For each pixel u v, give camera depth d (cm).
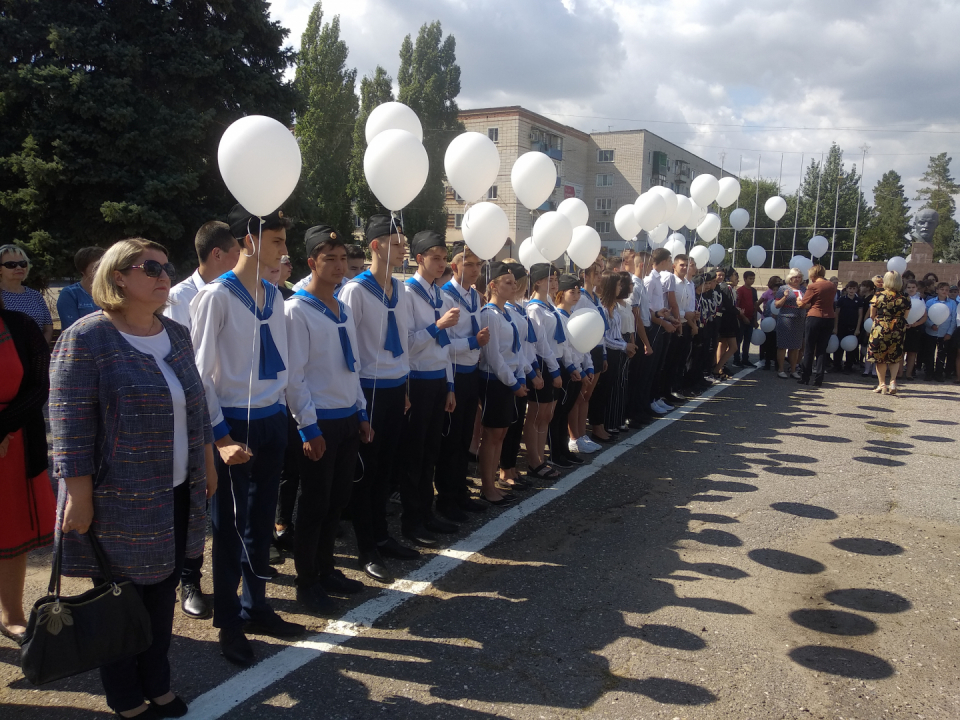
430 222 3497
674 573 391
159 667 251
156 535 232
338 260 328
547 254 549
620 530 455
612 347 668
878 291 1029
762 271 2909
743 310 1165
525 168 541
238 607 298
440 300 438
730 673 293
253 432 295
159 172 1389
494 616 339
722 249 1119
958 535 453
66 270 1386
